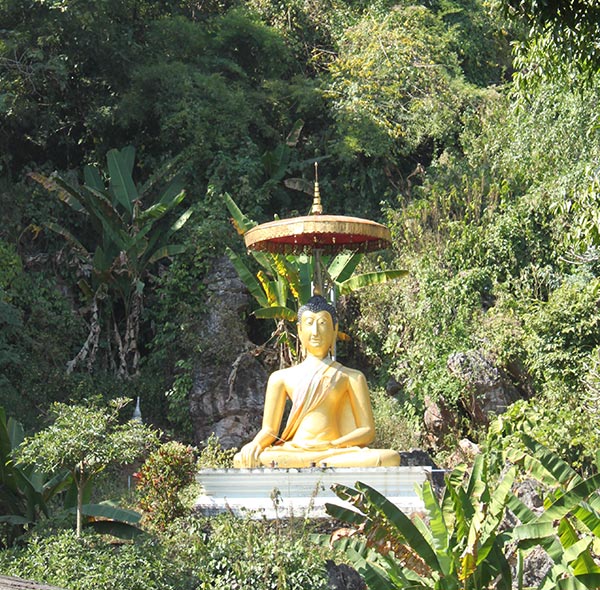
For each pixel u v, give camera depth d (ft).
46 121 65.36
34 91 65.16
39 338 58.49
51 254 62.75
